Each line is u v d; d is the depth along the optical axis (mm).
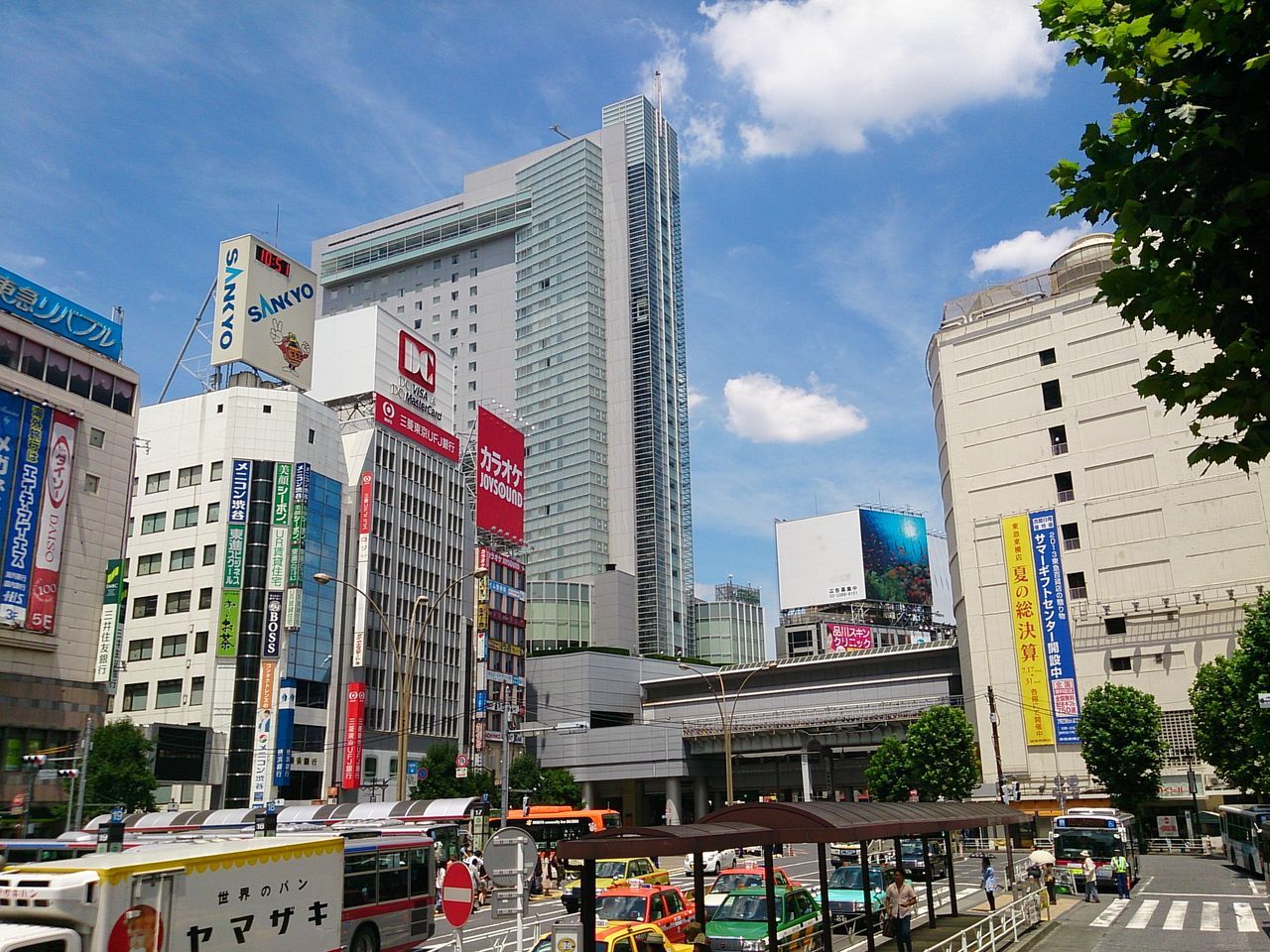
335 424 80125
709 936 20375
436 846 34312
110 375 59094
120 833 20453
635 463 146250
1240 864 45375
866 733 95688
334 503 77312
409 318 170250
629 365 150375
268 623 69250
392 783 77438
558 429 149625
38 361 54531
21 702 50812
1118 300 7820
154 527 74125
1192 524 71688
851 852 50656
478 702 84250
